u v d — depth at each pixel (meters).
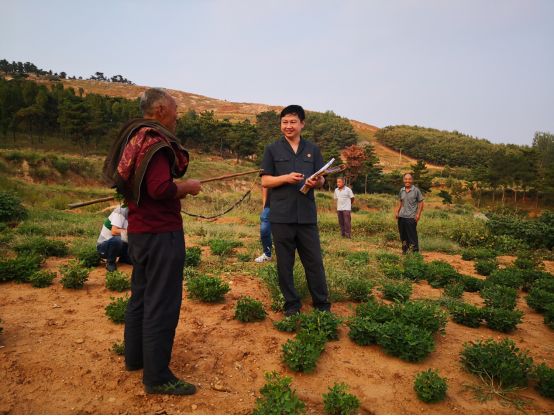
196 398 2.88
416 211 9.57
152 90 2.86
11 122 52.12
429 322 4.31
